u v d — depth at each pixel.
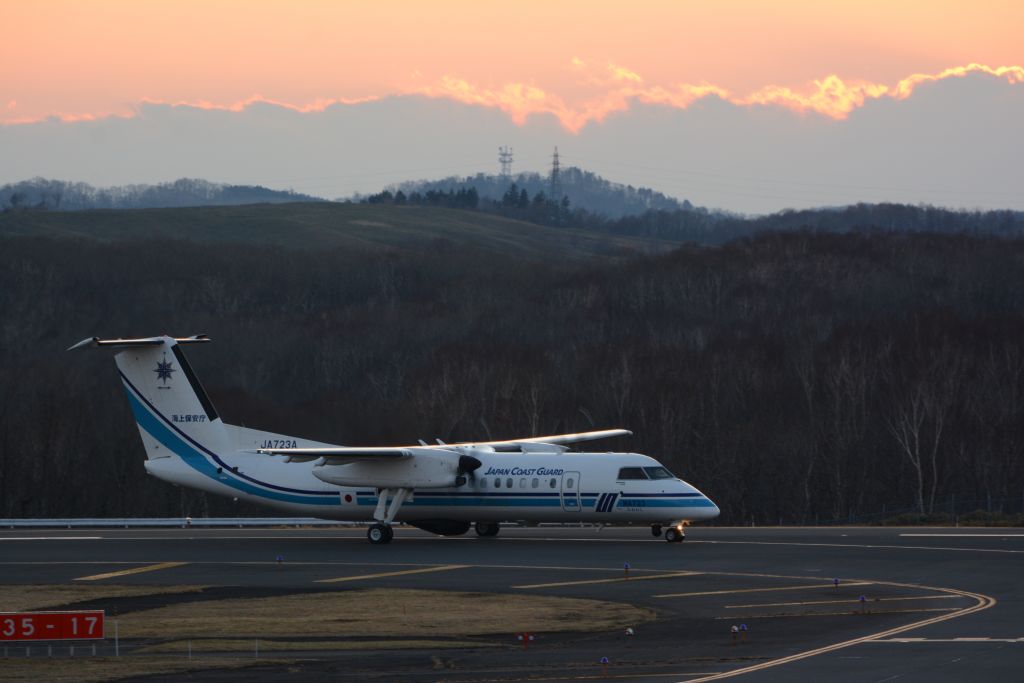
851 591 78.12
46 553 105.81
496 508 110.94
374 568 94.00
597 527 125.38
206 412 119.00
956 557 93.75
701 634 64.44
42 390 184.12
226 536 121.00
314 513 116.06
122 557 102.56
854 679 51.66
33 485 182.00
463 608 75.00
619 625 68.00
